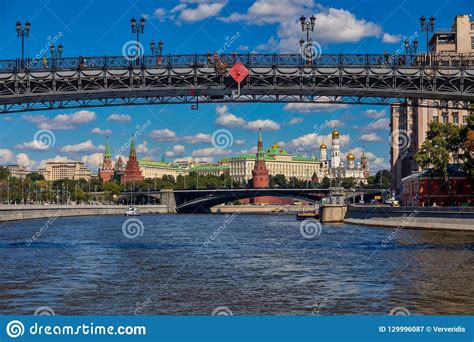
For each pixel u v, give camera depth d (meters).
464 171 124.19
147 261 62.78
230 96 76.81
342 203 173.88
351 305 38.41
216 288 45.25
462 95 75.62
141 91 74.12
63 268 56.91
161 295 42.34
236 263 61.09
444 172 127.94
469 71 74.69
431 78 74.69
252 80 74.44
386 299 40.22
